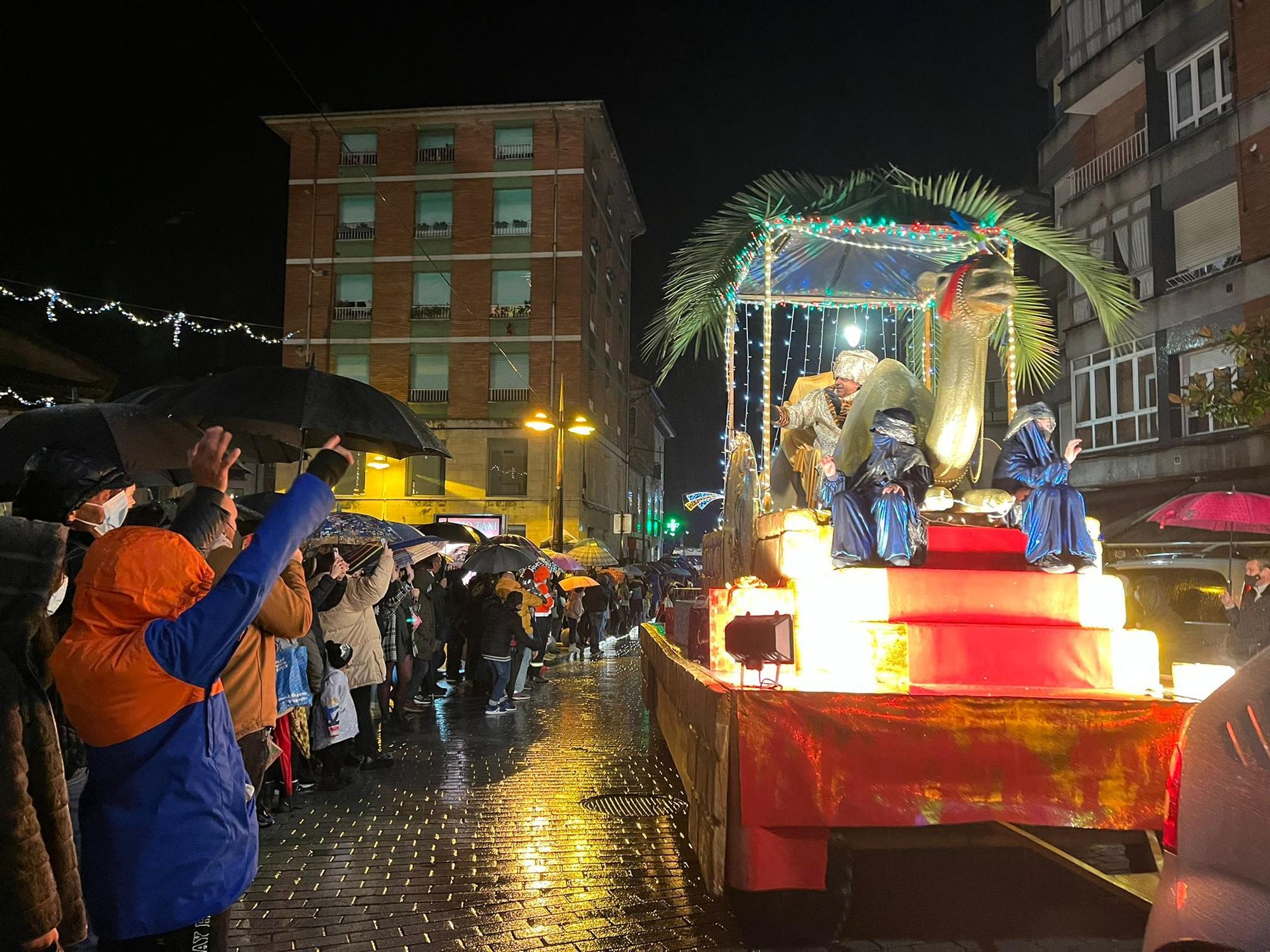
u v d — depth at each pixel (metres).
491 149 37.47
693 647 6.52
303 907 4.71
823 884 4.18
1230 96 18.80
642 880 5.13
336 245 37.59
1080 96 22.30
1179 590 13.90
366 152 37.78
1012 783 4.22
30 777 2.18
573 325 36.84
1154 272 20.27
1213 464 18.58
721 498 8.56
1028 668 4.91
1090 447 21.61
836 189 6.43
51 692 3.28
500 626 11.88
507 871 5.29
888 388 5.96
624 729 10.52
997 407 23.45
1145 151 20.94
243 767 2.58
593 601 20.47
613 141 40.56
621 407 47.94
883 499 5.11
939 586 5.06
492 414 36.97
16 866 2.02
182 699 2.36
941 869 5.25
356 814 6.61
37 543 2.29
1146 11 20.70
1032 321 7.10
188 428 5.64
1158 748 4.27
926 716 4.24
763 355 6.63
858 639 4.91
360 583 8.00
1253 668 2.38
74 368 7.76
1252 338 10.52
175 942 2.37
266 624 3.37
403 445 6.50
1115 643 4.96
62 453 2.94
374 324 37.31
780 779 4.18
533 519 36.41
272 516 2.47
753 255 6.81
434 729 10.58
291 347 37.31
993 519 5.50
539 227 37.16
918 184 6.38
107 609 2.37
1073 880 5.07
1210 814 2.28
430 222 37.66
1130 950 4.10
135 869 2.29
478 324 37.03
